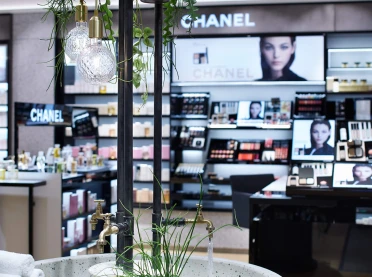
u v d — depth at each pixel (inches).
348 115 351.9
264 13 349.7
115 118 394.6
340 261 204.2
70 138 357.7
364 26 340.5
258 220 208.1
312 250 205.6
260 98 369.4
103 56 81.4
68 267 99.7
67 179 253.1
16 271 87.3
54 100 378.9
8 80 382.0
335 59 362.3
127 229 87.6
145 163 385.7
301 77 346.6
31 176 251.4
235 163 358.3
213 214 349.7
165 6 101.6
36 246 247.8
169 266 86.8
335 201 205.0
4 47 382.6
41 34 378.6
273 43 349.1
